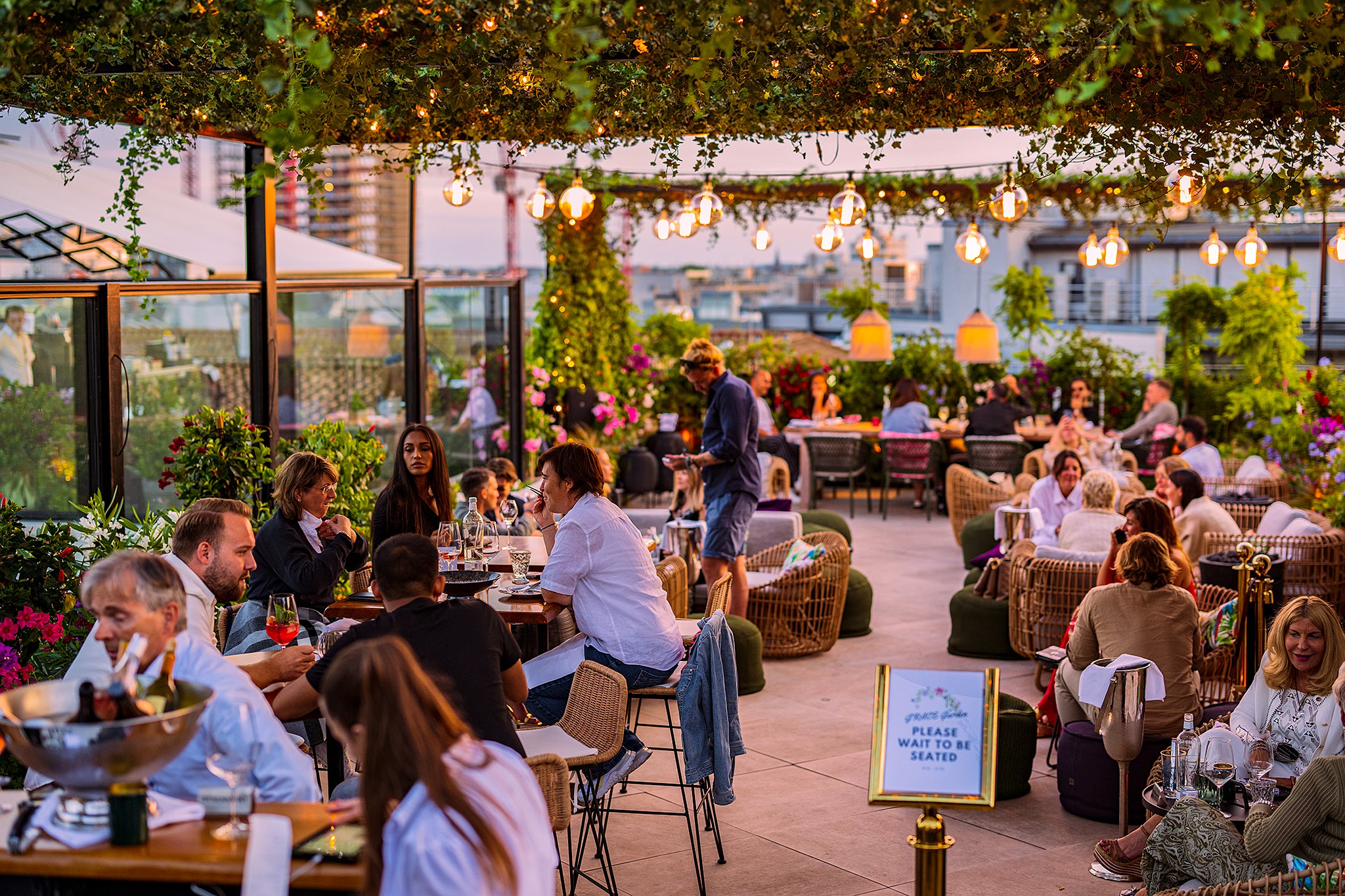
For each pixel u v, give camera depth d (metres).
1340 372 12.90
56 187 6.52
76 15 3.58
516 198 11.37
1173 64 4.24
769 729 6.33
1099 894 4.35
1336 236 8.20
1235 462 11.19
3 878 2.59
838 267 38.81
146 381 7.10
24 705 2.61
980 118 5.04
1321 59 3.76
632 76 4.99
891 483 14.98
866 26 3.91
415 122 5.40
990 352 13.34
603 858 4.57
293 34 3.49
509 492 7.52
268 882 2.33
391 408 9.87
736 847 4.80
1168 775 3.96
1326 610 4.22
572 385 12.54
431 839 2.13
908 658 7.70
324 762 5.00
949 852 4.75
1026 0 3.37
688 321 14.24
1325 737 4.05
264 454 6.96
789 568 7.72
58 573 5.09
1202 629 5.56
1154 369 14.30
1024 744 5.31
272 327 8.08
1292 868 3.45
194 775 2.96
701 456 7.44
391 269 9.74
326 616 5.23
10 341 6.30
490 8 3.86
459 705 3.46
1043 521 8.18
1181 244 20.77
